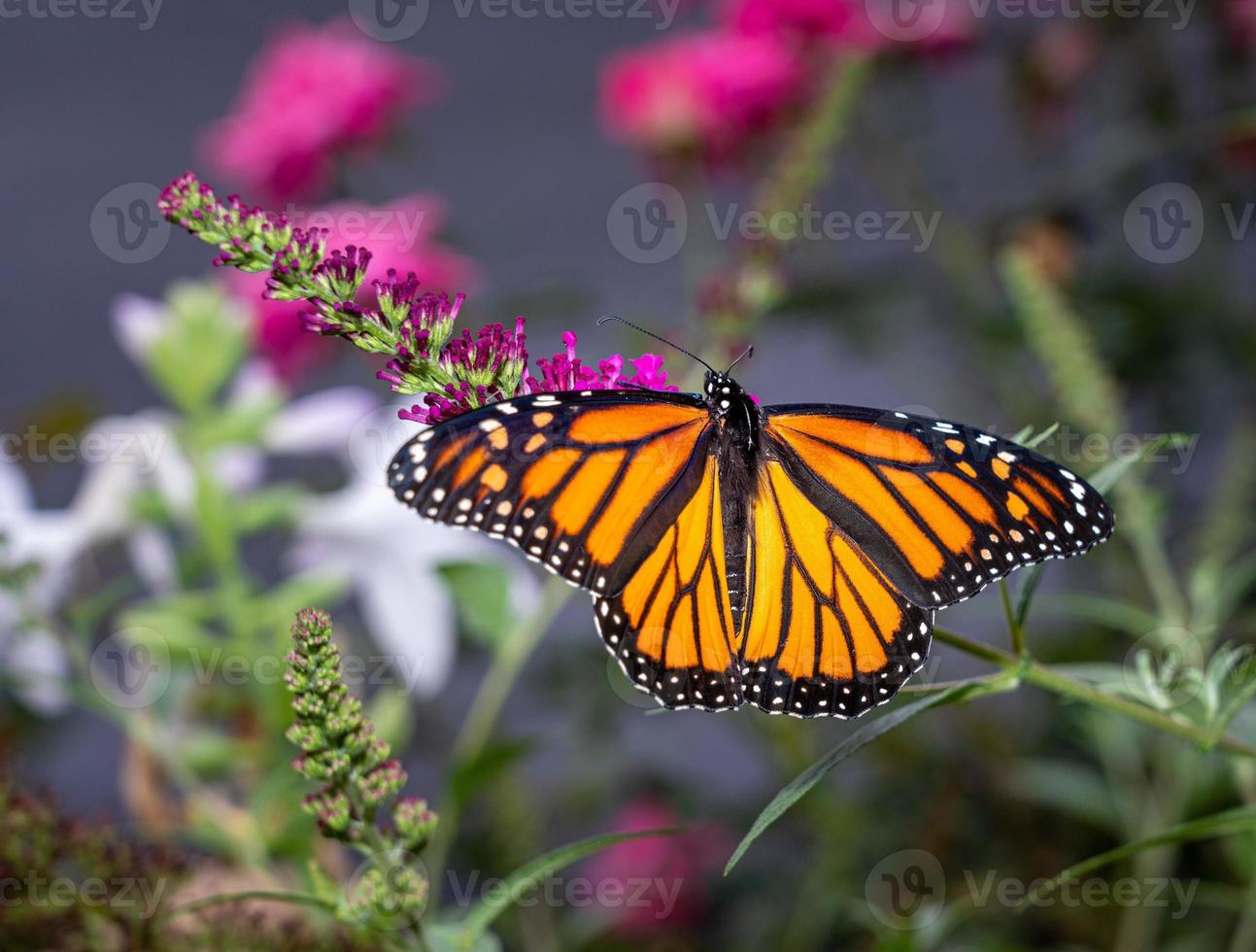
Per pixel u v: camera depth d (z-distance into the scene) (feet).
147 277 6.28
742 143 2.84
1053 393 2.74
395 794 1.81
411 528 2.19
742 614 1.92
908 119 2.92
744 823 2.79
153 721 2.12
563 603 2.18
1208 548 2.37
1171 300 2.91
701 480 1.93
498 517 1.87
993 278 2.88
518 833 2.46
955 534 1.90
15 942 1.90
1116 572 2.61
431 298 1.84
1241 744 1.87
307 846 2.07
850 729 2.65
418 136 2.92
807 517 1.94
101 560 2.19
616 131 2.90
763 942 2.64
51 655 2.15
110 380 5.52
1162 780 2.38
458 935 1.84
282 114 2.77
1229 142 2.89
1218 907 2.50
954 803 2.52
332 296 1.82
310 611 1.80
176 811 2.14
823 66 2.80
